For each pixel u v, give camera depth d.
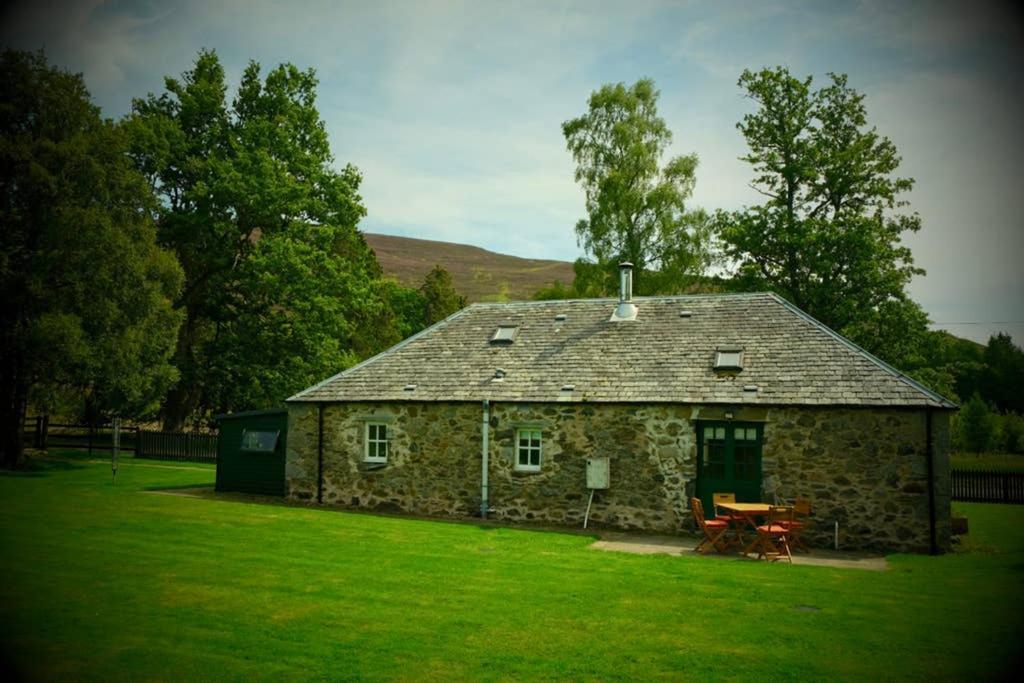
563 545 15.63
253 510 19.28
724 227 37.84
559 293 51.59
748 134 37.66
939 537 15.71
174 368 32.03
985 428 49.56
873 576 13.10
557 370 19.73
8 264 26.25
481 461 19.45
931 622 10.15
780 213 35.47
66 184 26.61
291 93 40.06
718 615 10.41
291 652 8.62
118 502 19.88
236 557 13.52
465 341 22.11
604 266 41.25
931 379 33.53
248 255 37.66
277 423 22.27
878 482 16.16
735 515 15.74
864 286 33.62
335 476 21.09
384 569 12.86
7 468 27.72
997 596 11.62
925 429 15.95
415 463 20.17
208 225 36.59
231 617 9.91
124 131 29.48
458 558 13.94
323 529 16.70
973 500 26.67
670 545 16.06
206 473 28.16
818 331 18.62
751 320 19.69
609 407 18.34
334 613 10.18
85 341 26.75
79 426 37.16
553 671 8.18
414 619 9.98
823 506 16.47
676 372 18.52
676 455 17.70
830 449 16.55
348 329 39.06
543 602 10.95
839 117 36.22
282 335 36.66
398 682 7.79
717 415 17.36
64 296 26.89
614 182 40.59
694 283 41.75
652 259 42.09
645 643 9.16
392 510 20.28
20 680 7.63
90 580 11.64
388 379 21.27
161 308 30.55
